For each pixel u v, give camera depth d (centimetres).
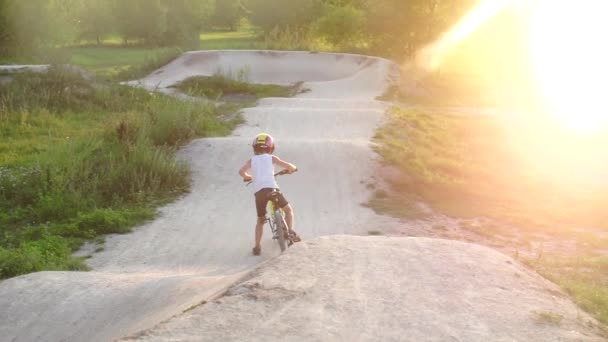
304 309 418
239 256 897
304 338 372
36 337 525
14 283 658
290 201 1219
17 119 1905
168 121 1616
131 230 1030
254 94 2756
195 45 5831
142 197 1184
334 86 2928
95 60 4788
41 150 1589
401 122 2028
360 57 3391
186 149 1511
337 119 1988
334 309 421
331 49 3806
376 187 1310
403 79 3097
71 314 563
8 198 1202
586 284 727
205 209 1155
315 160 1445
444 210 1208
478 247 606
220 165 1416
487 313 437
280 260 524
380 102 2470
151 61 3441
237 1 9888
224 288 507
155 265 859
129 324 503
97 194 1189
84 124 1948
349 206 1196
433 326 406
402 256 551
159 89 2666
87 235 989
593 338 411
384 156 1501
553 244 1035
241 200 1213
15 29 4072
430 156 1602
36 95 2123
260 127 1873
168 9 7119
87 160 1327
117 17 6825
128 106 2198
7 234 1008
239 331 378
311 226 1066
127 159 1344
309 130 1842
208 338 365
